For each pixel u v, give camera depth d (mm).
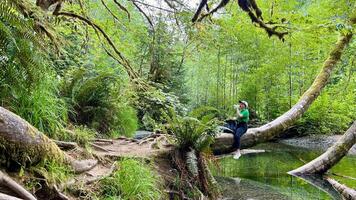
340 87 17594
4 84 3736
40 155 3584
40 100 4309
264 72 18266
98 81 7988
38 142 3543
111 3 7250
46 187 3434
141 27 7586
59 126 4961
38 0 4957
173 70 15930
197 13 3449
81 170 4266
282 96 18922
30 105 4188
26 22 3268
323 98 16781
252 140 8773
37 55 3738
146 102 10367
